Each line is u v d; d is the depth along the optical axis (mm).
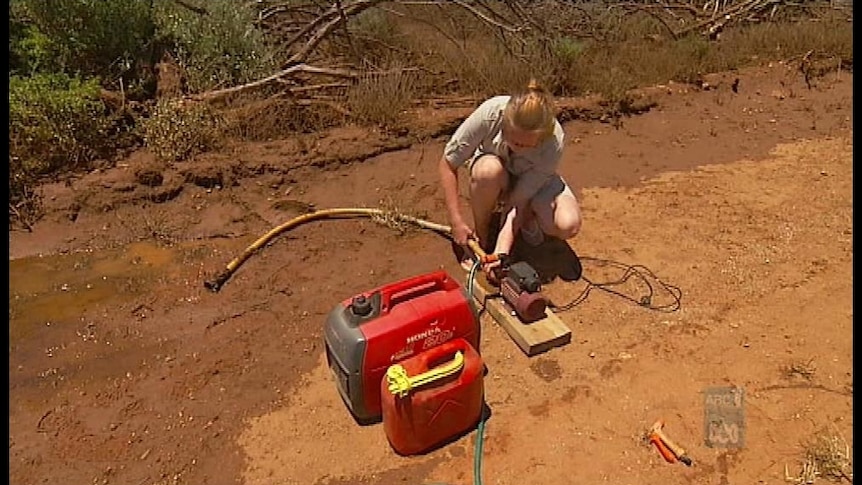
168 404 2779
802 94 5430
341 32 5613
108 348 3049
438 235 3779
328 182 4262
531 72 5172
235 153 4297
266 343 3078
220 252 3672
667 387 2822
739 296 3340
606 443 2594
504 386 2836
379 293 2498
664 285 3408
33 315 3229
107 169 4125
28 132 3963
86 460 2555
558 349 3010
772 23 6676
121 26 4809
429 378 2369
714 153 4664
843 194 4172
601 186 4266
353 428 2652
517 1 6270
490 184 3244
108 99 4438
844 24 6383
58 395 2818
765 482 2445
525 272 3006
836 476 2445
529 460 2531
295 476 2498
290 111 4633
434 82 5254
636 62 5547
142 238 3760
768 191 4215
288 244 3701
